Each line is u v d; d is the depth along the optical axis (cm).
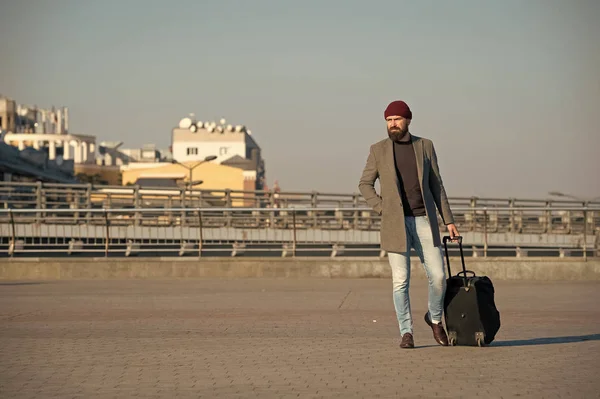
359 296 1998
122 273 2692
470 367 952
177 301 1858
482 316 1096
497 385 847
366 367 958
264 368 959
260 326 1375
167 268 2697
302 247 3003
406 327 1099
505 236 4316
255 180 18962
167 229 3741
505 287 2348
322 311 1628
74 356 1055
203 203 4588
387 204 1081
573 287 2345
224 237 3956
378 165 1091
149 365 985
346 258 2700
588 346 1118
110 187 4594
